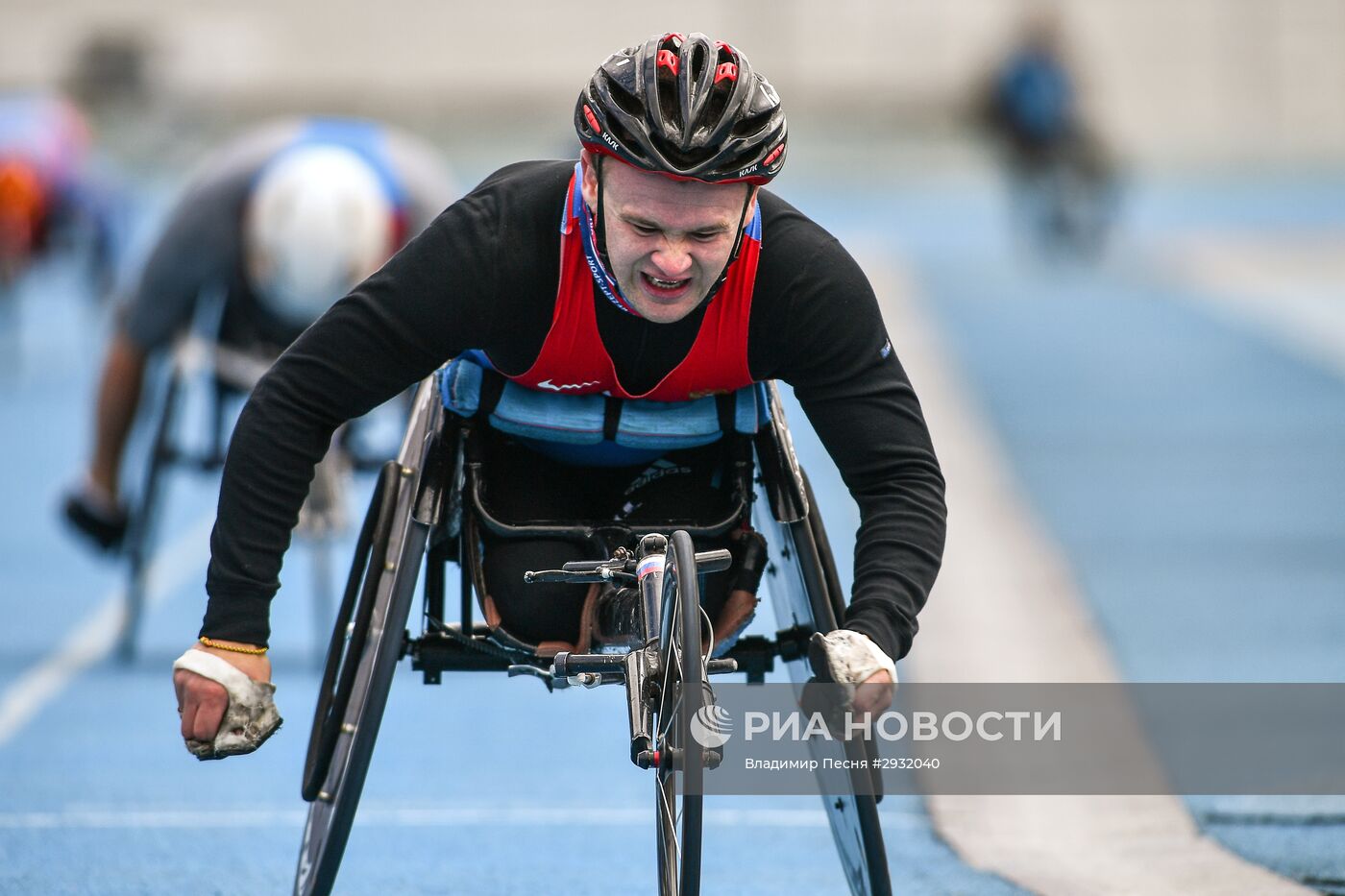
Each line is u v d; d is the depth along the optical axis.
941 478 10.09
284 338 21.02
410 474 10.73
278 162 20.77
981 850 13.66
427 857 13.58
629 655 9.67
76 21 116.69
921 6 119.56
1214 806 14.52
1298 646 20.03
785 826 14.39
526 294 9.67
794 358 9.93
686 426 10.52
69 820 14.52
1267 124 121.00
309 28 118.25
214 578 9.80
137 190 93.19
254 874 13.08
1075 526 27.66
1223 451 33.81
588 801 15.28
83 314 60.94
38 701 18.89
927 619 21.73
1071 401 39.81
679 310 9.42
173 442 21.77
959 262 71.88
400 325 9.62
